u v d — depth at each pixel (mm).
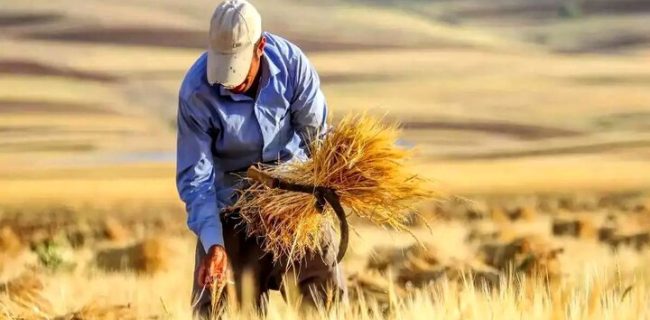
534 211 92312
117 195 154125
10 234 55750
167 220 94812
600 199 126750
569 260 33469
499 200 135625
